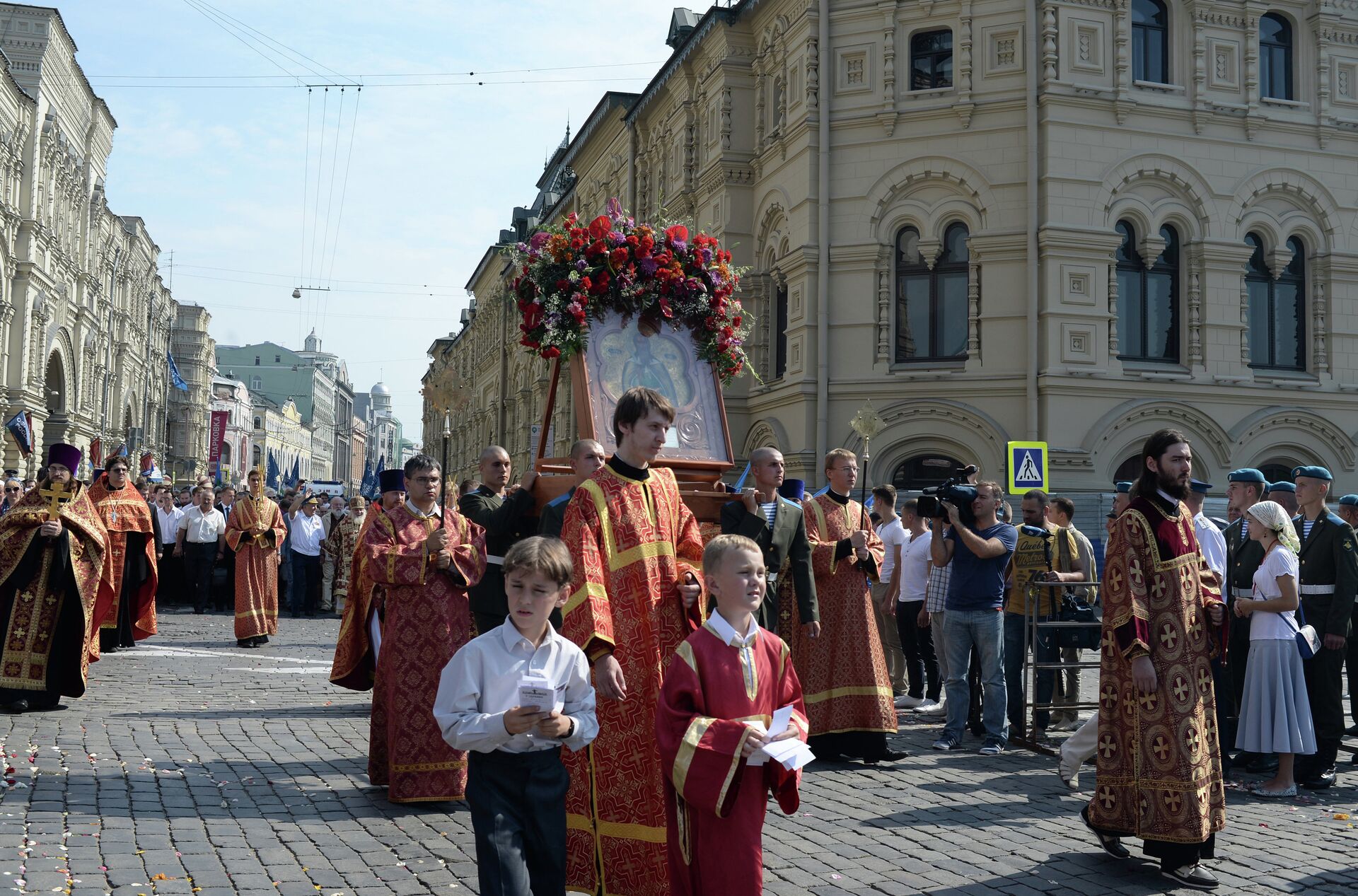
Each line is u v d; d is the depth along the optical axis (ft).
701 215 84.02
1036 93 66.64
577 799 16.80
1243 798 25.70
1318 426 69.77
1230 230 69.21
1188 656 19.22
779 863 19.54
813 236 70.23
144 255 229.04
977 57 67.72
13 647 31.19
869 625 29.04
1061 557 34.27
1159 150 68.03
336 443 535.60
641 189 98.22
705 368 23.47
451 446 205.46
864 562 28.91
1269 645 25.81
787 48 74.02
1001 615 30.45
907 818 22.80
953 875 19.04
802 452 69.41
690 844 13.76
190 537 66.13
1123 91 67.15
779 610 29.50
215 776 24.36
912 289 69.67
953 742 30.55
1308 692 27.45
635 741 16.61
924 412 67.82
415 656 22.82
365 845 19.72
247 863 18.44
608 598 16.43
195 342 298.15
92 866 17.83
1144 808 18.95
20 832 19.40
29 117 133.80
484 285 178.70
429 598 23.15
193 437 296.10
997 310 67.05
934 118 68.23
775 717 13.83
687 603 17.12
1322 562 27.91
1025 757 29.63
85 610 32.12
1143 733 19.16
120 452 43.27
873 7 69.41
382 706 23.71
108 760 25.27
